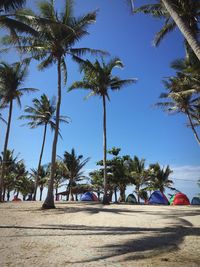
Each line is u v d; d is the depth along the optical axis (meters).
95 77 31.09
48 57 24.39
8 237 10.67
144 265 6.95
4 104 33.09
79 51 23.91
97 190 48.09
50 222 15.19
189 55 20.91
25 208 22.75
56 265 6.94
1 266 6.80
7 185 63.22
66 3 23.09
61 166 51.84
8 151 55.84
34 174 67.00
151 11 19.64
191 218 16.67
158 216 17.55
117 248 8.81
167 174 58.09
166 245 9.30
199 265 6.97
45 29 20.86
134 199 46.25
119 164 46.06
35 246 9.10
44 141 42.84
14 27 17.31
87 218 16.64
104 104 32.22
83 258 7.61
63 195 56.94
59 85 23.83
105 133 31.62
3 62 31.86
